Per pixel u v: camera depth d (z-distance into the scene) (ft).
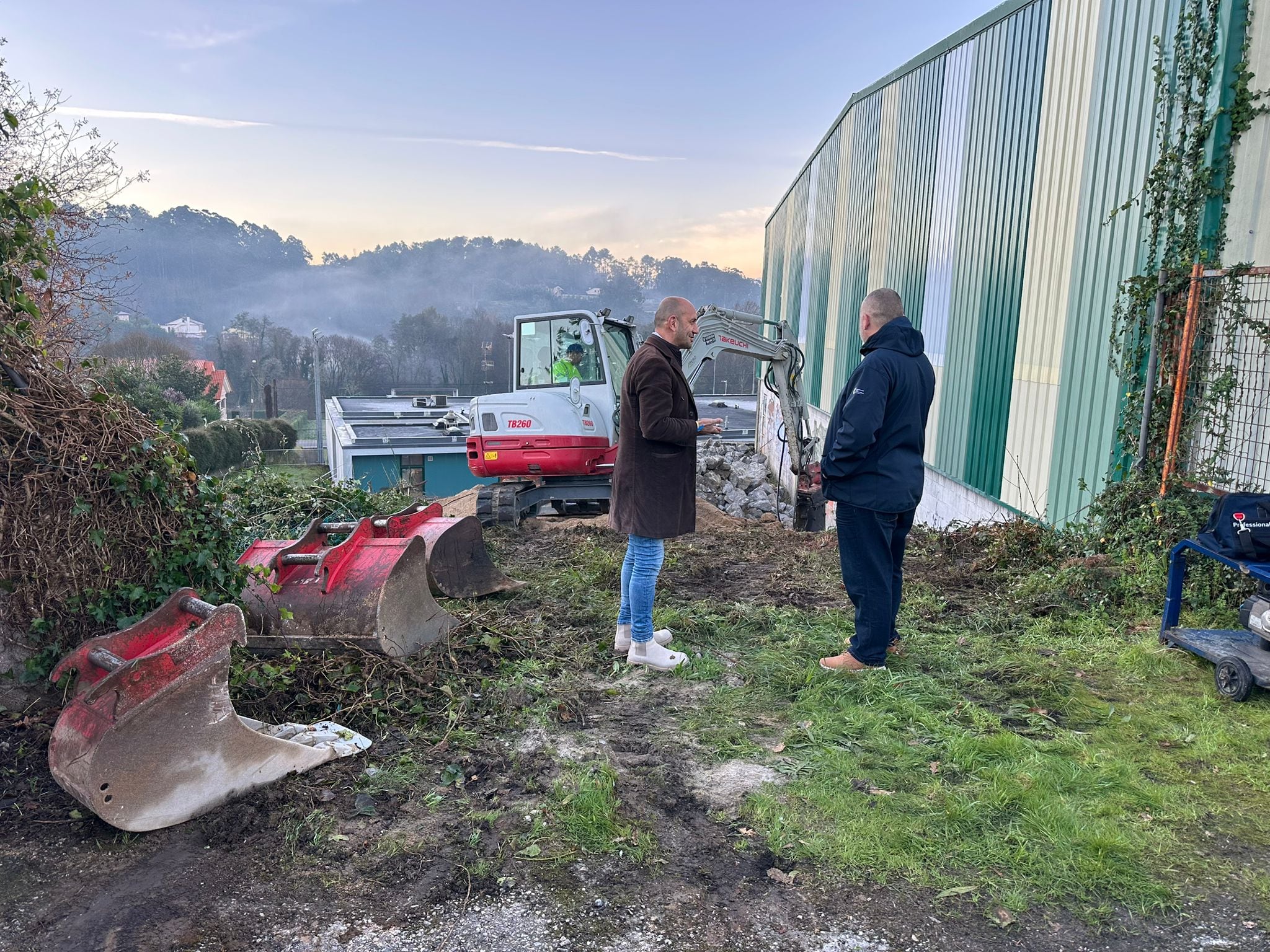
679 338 13.19
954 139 35.27
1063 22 25.61
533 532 27.25
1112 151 22.50
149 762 8.84
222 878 8.22
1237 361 18.19
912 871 8.42
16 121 15.05
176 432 12.06
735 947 7.39
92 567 10.97
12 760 10.01
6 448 10.40
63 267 29.66
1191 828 9.17
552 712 12.12
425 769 10.39
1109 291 22.47
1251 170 18.15
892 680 13.12
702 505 37.55
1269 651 13.24
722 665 14.23
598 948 7.34
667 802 9.69
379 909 7.80
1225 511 13.73
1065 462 24.44
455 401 171.53
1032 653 14.83
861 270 52.19
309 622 13.25
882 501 12.87
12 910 7.67
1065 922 7.72
